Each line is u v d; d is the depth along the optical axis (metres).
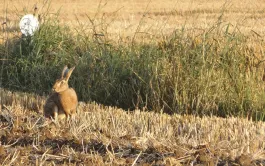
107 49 49.12
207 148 28.33
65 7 113.00
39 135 30.48
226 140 30.41
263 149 29.55
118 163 26.44
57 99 33.41
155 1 121.81
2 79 51.53
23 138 30.58
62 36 52.31
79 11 105.56
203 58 44.16
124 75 46.69
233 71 44.44
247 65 46.03
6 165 26.02
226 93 43.69
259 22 81.94
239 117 40.62
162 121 34.97
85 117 34.88
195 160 26.86
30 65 50.75
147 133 31.30
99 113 36.50
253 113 43.00
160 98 44.22
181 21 85.31
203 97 43.16
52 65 49.91
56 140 30.20
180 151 27.91
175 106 43.44
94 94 46.62
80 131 31.78
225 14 93.94
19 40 53.47
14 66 51.16
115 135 31.42
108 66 47.34
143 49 47.59
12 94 43.38
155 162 26.75
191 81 43.50
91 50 49.50
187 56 44.88
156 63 44.97
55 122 33.16
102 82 46.72
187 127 33.25
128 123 34.22
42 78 49.47
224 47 45.41
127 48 48.91
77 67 47.84
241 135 31.70
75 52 50.69
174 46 45.97
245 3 111.12
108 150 27.72
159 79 44.38
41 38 51.91
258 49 49.31
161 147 28.86
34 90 48.50
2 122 34.88
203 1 117.50
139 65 46.22
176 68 44.22
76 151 28.56
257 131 33.03
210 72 43.78
